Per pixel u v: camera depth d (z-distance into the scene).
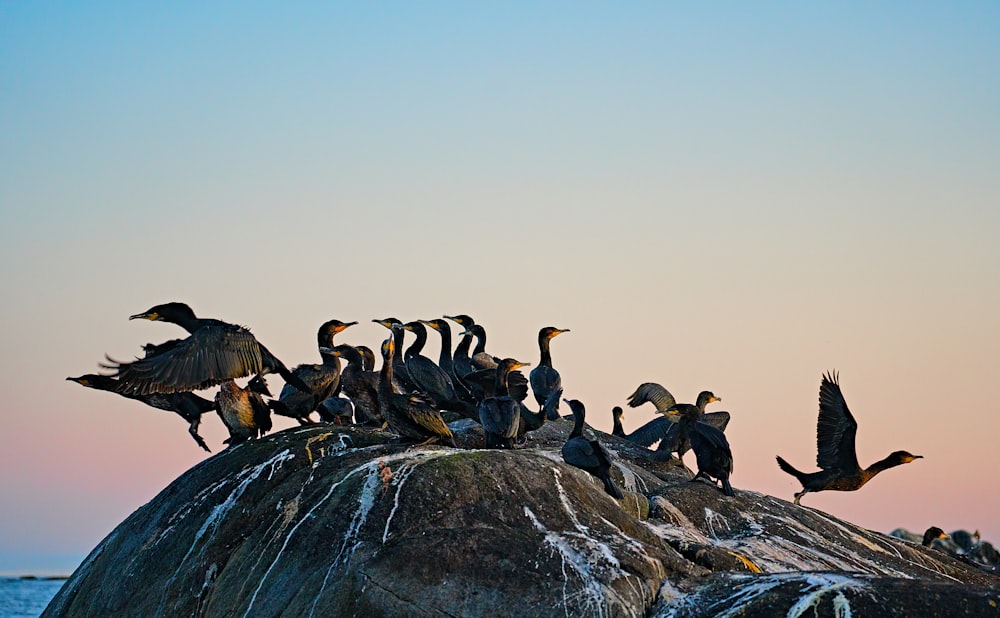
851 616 22.34
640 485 30.88
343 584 24.44
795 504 31.88
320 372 31.58
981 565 33.81
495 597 23.67
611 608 23.48
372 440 29.36
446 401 33.59
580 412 29.95
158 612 27.30
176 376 22.84
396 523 25.20
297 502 27.02
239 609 25.62
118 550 29.47
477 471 26.17
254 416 30.92
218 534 27.66
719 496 30.42
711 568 26.14
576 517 25.56
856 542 30.30
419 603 23.75
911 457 33.72
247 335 23.69
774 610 22.86
